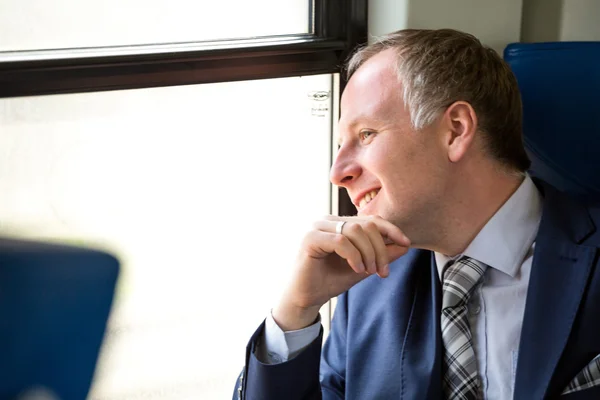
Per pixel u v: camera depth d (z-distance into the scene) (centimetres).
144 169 156
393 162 114
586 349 106
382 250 105
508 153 117
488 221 116
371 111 115
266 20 159
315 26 163
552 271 110
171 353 171
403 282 122
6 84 133
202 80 150
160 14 148
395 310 121
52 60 135
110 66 141
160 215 161
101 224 155
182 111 156
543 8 182
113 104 149
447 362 113
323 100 169
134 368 168
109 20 143
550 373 104
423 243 118
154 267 164
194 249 167
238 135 164
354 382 123
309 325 114
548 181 151
